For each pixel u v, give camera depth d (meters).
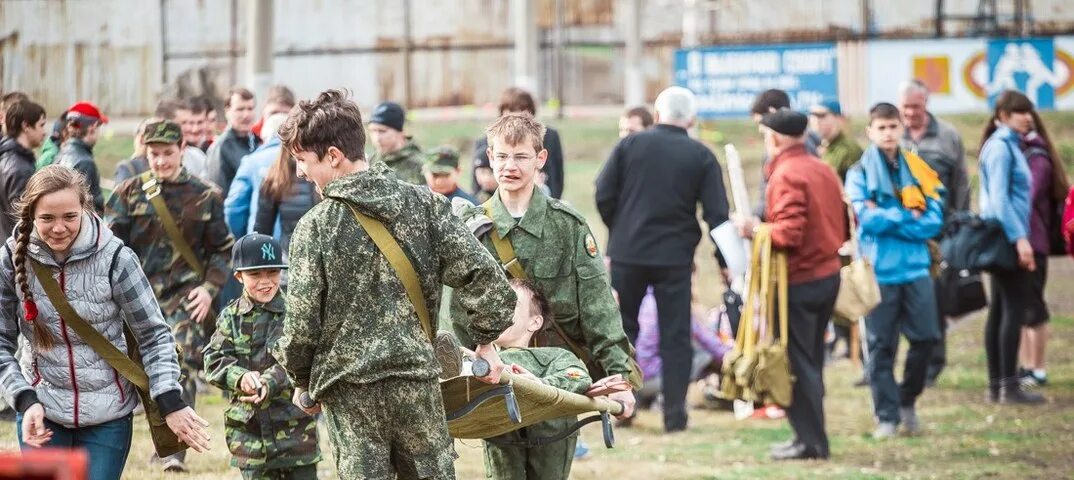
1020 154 24.48
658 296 22.36
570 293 13.15
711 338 24.73
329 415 10.63
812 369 20.33
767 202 20.69
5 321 11.69
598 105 68.06
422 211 10.68
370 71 66.06
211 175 22.30
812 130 27.44
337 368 10.43
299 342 10.45
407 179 20.30
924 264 21.66
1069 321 32.69
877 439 21.67
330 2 66.38
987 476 19.09
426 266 10.62
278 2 66.31
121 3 50.06
